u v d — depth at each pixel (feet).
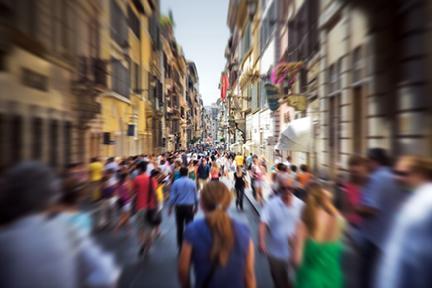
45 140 34.71
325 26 42.01
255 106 123.13
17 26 28.94
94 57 50.44
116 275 7.14
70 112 41.29
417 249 8.15
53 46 36.32
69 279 6.41
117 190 30.30
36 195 6.64
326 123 42.19
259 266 21.04
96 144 50.96
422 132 21.91
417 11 22.40
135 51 82.74
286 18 70.44
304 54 55.42
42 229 6.47
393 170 13.87
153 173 24.93
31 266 6.15
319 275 10.12
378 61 27.84
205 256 9.09
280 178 15.06
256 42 119.96
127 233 28.55
